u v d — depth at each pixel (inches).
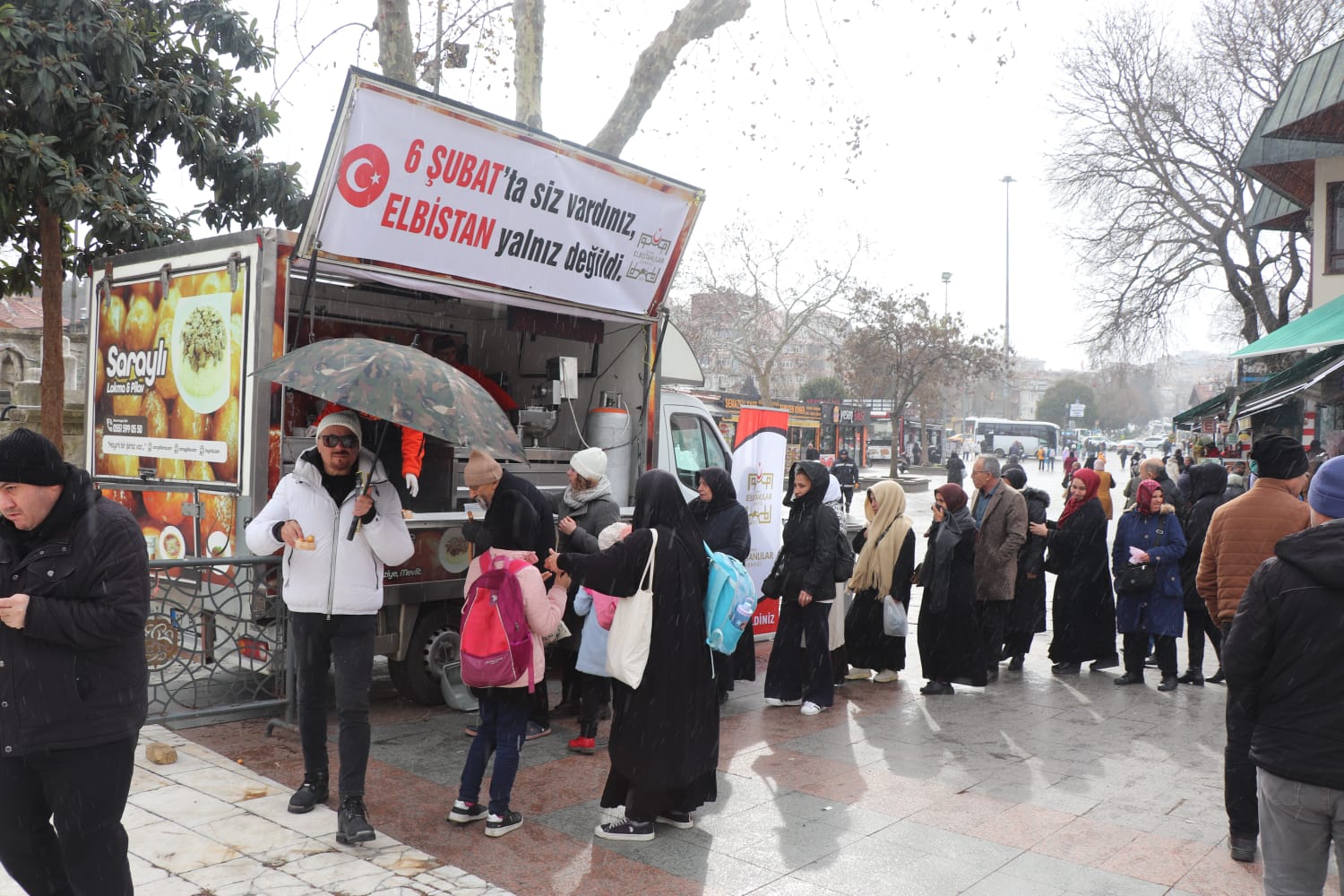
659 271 318.0
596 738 237.0
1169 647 309.1
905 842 177.6
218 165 425.1
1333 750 106.7
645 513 178.9
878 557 304.0
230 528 229.9
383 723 248.5
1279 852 112.6
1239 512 180.4
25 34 343.3
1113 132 1039.0
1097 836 182.7
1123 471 1956.2
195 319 240.7
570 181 277.7
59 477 108.6
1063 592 332.5
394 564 175.8
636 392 330.3
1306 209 783.7
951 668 294.7
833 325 1774.1
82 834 109.8
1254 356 588.7
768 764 223.5
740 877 160.9
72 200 349.7
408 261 249.9
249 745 220.1
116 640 108.1
